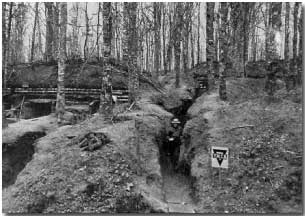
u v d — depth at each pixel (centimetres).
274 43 815
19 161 850
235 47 1323
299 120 701
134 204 630
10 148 856
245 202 615
